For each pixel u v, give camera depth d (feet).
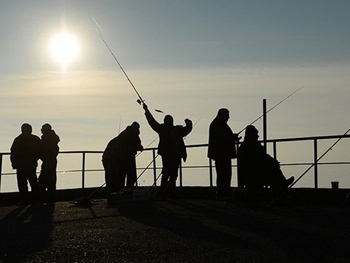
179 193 61.41
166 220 38.73
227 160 51.42
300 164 52.11
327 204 48.47
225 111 51.70
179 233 33.06
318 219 37.86
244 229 34.04
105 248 29.17
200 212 42.96
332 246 28.48
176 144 54.65
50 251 28.78
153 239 31.32
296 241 29.84
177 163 54.95
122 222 38.24
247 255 26.73
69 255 27.78
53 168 58.95
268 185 47.65
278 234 32.07
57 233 34.19
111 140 57.16
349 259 25.70
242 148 48.65
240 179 49.06
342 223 35.86
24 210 48.24
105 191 61.26
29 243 31.07
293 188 51.01
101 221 39.01
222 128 51.37
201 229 34.32
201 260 25.94
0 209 49.96
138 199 51.90
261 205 47.01
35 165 57.26
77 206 50.19
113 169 56.65
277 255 26.63
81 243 30.66
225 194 51.65
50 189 58.90
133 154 57.26
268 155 48.16
